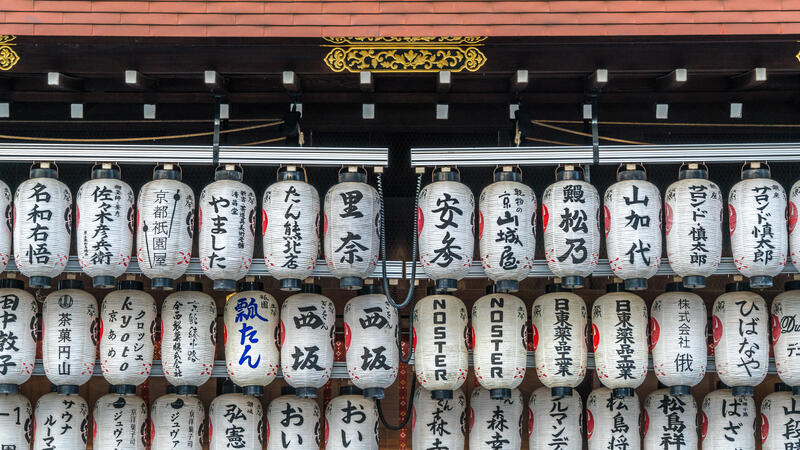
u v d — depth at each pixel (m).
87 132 8.93
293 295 7.80
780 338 7.78
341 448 7.96
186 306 7.78
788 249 7.87
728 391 8.13
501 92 8.40
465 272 7.61
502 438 7.97
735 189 7.64
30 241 7.50
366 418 8.02
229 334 7.73
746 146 7.64
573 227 7.50
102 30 7.57
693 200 7.54
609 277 9.09
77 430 7.99
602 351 7.75
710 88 8.38
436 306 7.75
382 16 7.75
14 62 7.64
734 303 7.77
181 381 7.72
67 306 7.72
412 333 7.91
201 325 7.77
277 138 8.86
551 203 7.58
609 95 8.48
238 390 8.04
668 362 7.68
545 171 9.23
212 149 7.72
